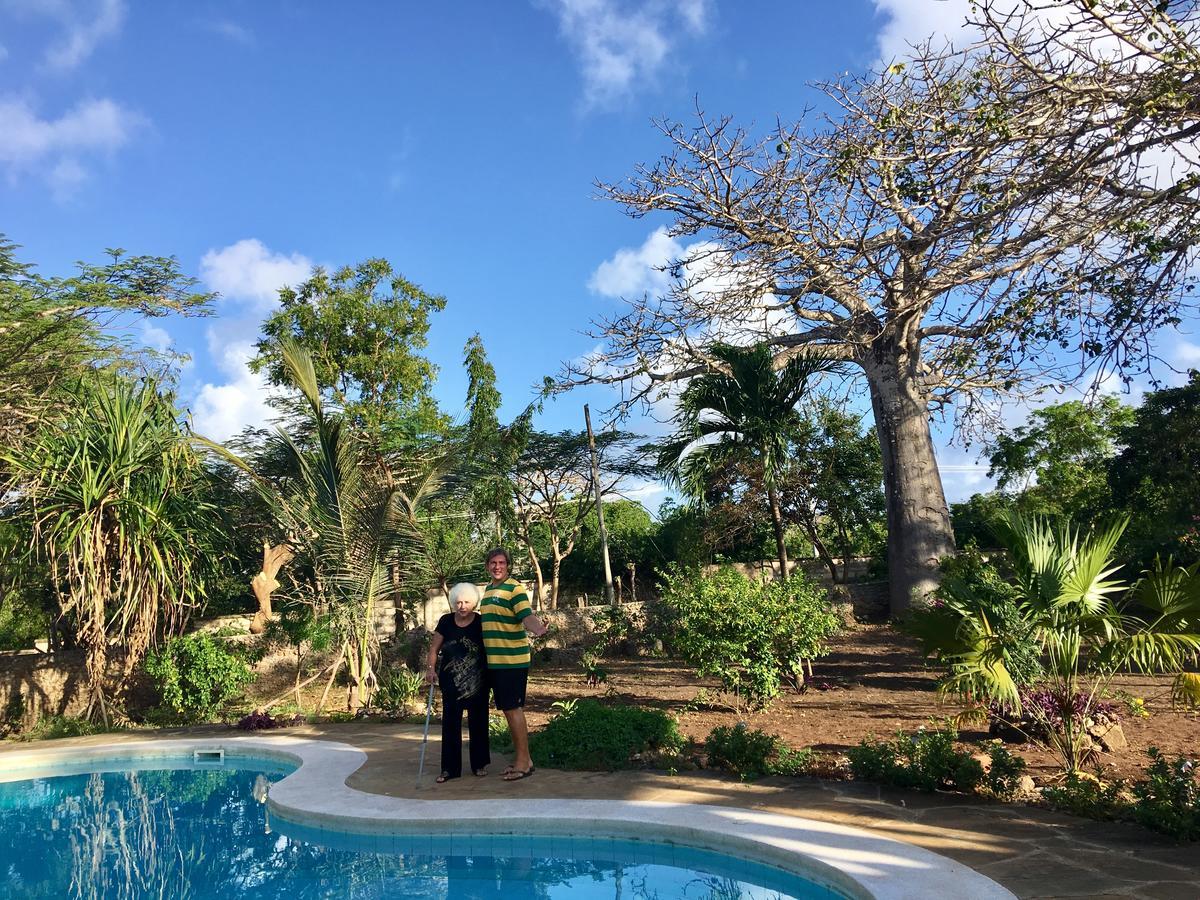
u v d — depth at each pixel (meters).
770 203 9.83
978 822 5.20
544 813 5.83
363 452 13.52
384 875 5.47
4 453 13.12
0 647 21.00
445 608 19.83
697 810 5.71
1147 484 22.20
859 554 29.64
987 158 6.22
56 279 17.20
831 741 8.32
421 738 9.52
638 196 13.70
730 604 10.09
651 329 18.33
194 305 18.22
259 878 5.51
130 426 12.75
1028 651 7.07
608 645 18.03
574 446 28.53
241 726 11.30
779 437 18.30
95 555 11.98
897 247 6.79
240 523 16.95
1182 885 4.03
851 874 4.33
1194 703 6.24
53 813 7.71
